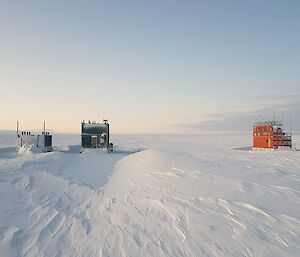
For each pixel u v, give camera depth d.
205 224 7.72
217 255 6.36
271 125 37.62
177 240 7.07
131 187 11.83
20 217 9.03
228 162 18.05
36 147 26.70
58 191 11.99
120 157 21.94
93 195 11.38
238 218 7.97
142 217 8.50
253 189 10.57
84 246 7.10
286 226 7.46
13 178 13.66
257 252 6.37
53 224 8.48
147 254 6.57
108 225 8.16
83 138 26.62
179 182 11.79
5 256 6.76
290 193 10.10
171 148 55.84
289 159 21.94
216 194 10.00
